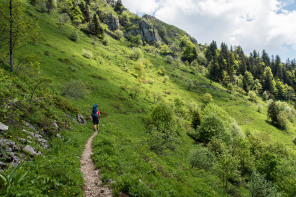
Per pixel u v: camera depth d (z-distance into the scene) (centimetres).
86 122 2536
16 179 530
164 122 4544
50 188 611
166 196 932
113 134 2375
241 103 14375
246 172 3769
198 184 1745
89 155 1228
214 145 4047
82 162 1066
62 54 7275
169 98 9781
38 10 12800
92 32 15475
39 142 1015
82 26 15375
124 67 11456
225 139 5178
